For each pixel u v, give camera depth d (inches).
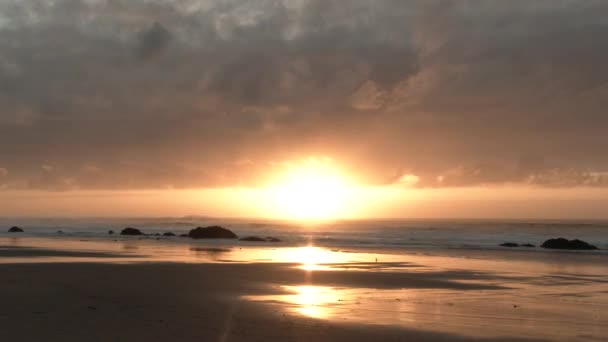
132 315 632.4
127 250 1768.0
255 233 3550.7
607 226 4581.7
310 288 887.7
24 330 547.5
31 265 1210.6
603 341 536.4
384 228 4530.0
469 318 640.4
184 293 815.7
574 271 1193.4
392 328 579.8
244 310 673.6
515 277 1071.0
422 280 1003.3
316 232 3666.3
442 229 4200.3
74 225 4931.1
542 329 585.9
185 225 5251.0
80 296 771.4
